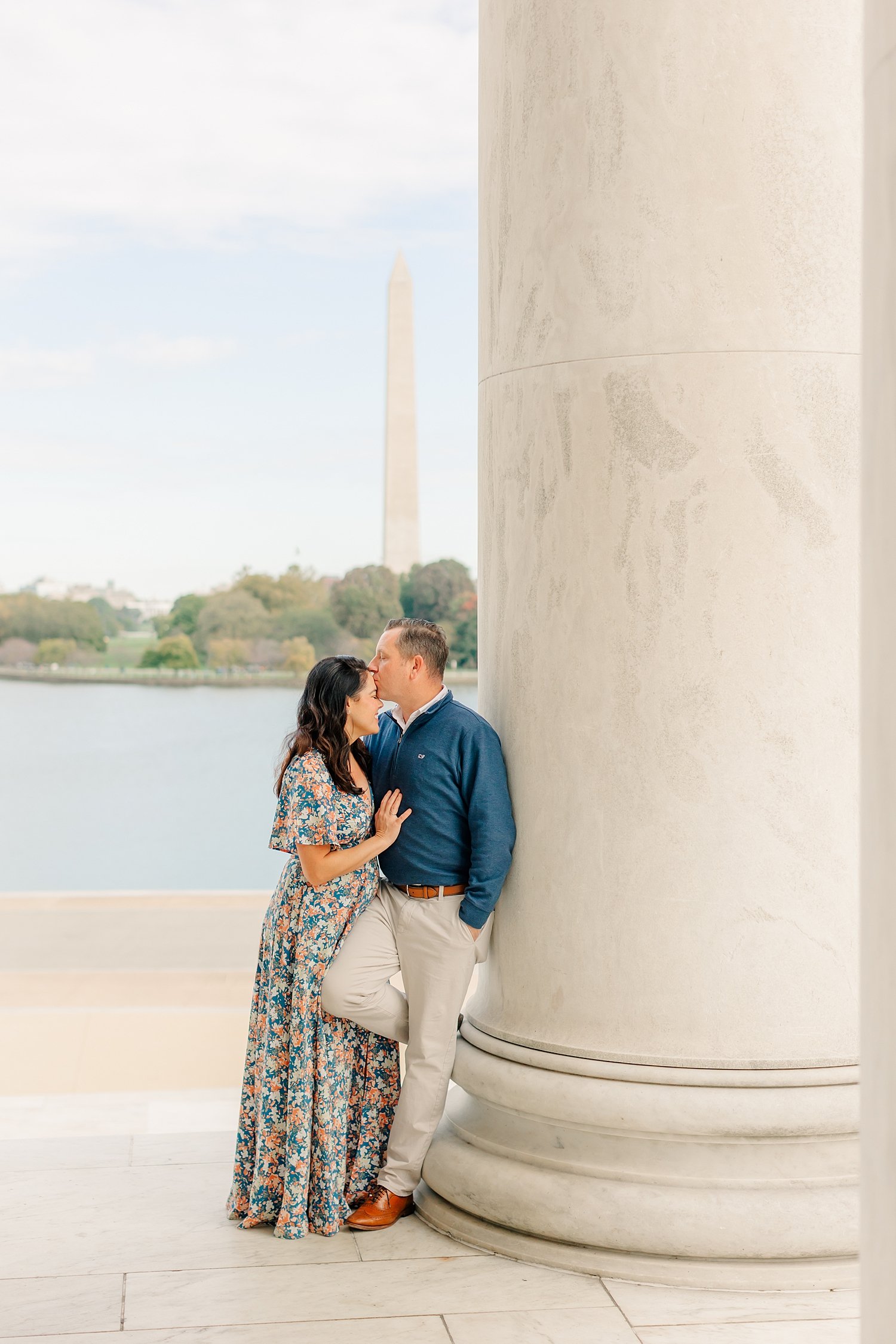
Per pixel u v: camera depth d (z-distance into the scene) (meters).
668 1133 4.55
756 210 4.52
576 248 4.67
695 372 4.54
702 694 4.57
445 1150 5.05
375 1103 5.18
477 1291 4.45
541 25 4.78
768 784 4.57
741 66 4.51
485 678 5.32
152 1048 10.02
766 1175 4.51
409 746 5.08
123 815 66.56
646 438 4.58
